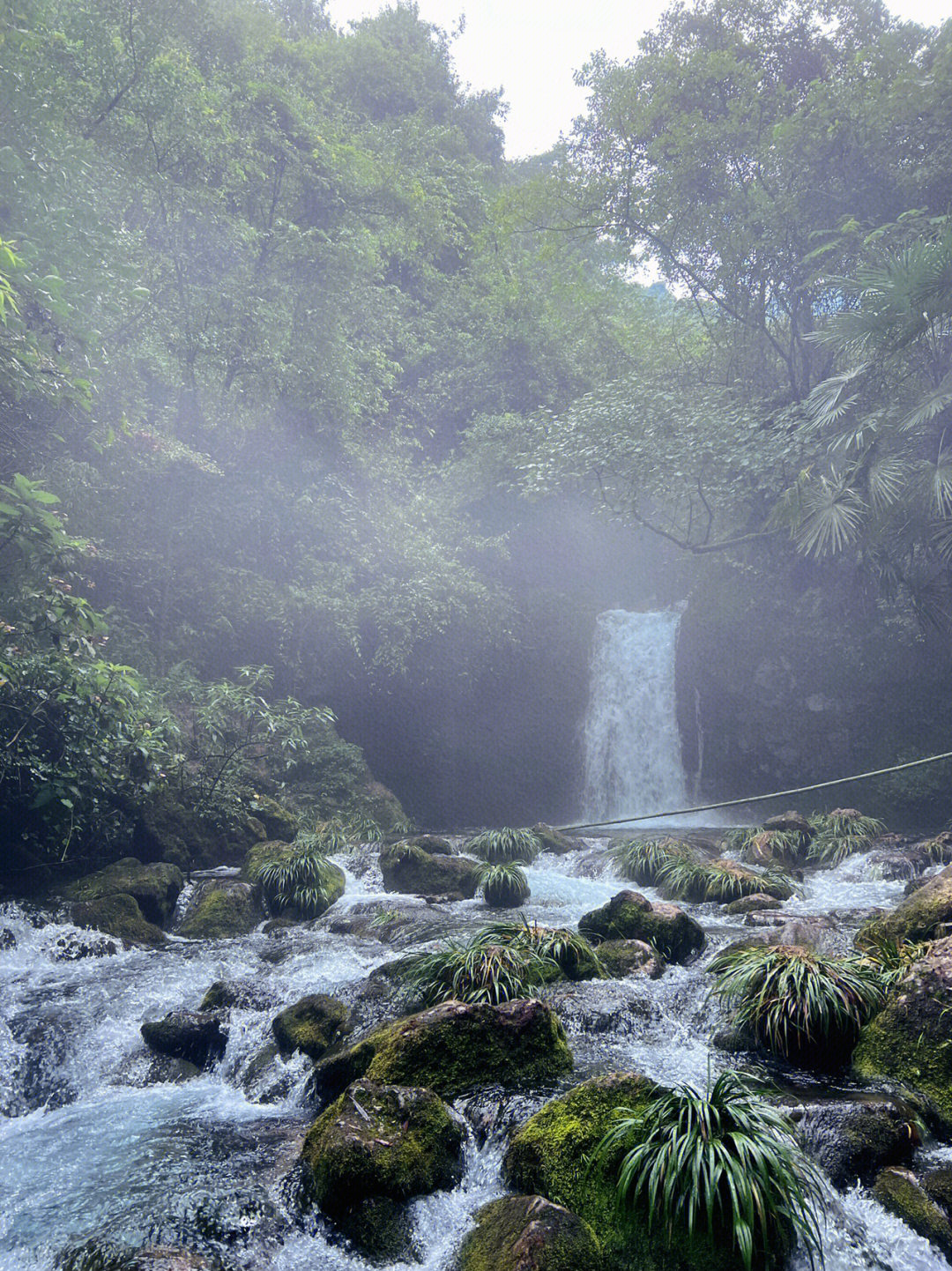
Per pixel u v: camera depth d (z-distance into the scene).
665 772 21.39
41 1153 4.64
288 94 17.89
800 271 17.98
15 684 8.59
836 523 12.72
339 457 19.52
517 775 22.20
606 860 11.48
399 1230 3.75
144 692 10.98
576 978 6.34
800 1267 3.41
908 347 12.47
